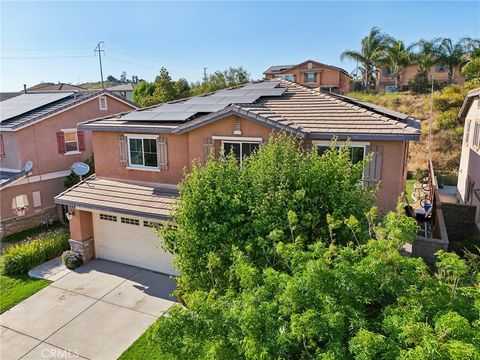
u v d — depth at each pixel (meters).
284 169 8.75
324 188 8.56
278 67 70.12
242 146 14.03
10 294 13.47
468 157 21.22
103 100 25.16
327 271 5.30
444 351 3.95
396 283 5.28
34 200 21.52
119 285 13.98
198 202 8.77
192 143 14.75
